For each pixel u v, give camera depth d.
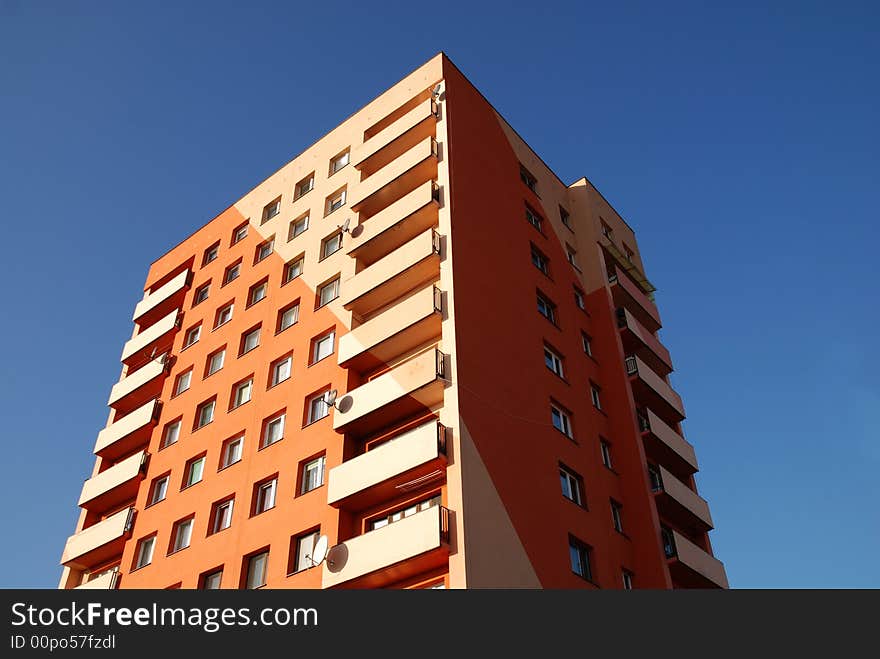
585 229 40.91
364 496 24.94
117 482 35.22
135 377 39.75
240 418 32.31
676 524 33.19
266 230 40.28
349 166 37.81
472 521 22.36
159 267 46.53
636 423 32.75
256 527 27.84
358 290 30.62
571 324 34.75
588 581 25.59
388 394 26.17
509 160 37.66
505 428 26.03
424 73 37.22
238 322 36.91
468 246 30.00
